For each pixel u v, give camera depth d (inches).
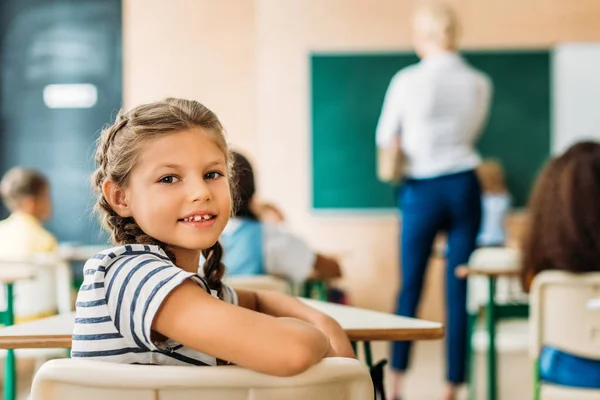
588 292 82.2
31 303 122.6
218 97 246.2
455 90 138.6
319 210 243.3
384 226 242.4
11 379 88.0
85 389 33.7
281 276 105.4
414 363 194.9
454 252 136.9
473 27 239.9
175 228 42.6
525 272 92.2
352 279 242.8
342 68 242.7
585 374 84.1
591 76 237.9
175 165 42.2
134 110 44.3
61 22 246.1
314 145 243.4
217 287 51.8
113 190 44.4
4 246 142.9
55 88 246.1
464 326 134.6
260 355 35.3
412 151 139.4
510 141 238.2
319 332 36.5
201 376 33.3
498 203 226.8
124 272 39.4
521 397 156.4
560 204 89.0
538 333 84.2
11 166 246.4
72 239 245.6
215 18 246.1
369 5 242.1
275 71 244.8
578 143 91.8
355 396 35.0
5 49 246.1
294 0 243.9
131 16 245.9
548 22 238.5
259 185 244.7
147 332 37.8
